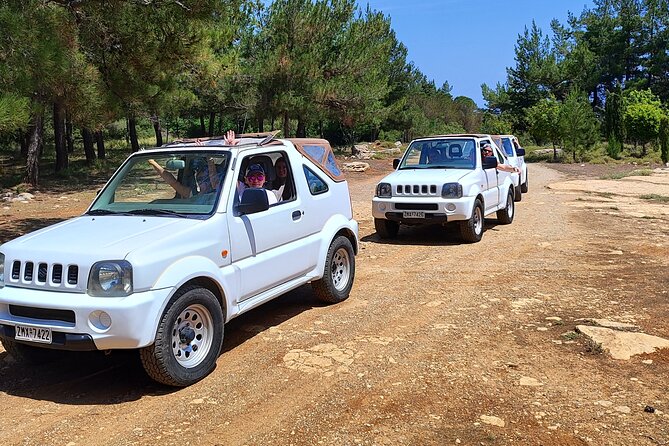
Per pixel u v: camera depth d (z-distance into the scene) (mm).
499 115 61219
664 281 7758
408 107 54344
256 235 5582
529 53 59000
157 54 12016
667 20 63031
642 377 4746
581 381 4691
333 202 6938
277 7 30281
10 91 9148
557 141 39406
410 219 10875
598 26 66625
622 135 44719
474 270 8664
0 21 8727
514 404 4312
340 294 7020
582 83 60844
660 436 3811
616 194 18656
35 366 5367
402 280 8172
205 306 4887
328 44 31734
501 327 6031
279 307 6945
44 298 4469
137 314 4336
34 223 14477
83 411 4383
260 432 3979
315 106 30672
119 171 5988
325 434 3928
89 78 11648
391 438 3855
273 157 6262
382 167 32594
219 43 13516
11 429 4109
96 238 4773
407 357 5262
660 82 63969
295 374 4938
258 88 29922
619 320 6168
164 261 4586
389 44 34562
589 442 3760
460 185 10594
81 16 11250
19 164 32031
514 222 13398
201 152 5723
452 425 4012
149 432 4012
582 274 8234
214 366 5098
